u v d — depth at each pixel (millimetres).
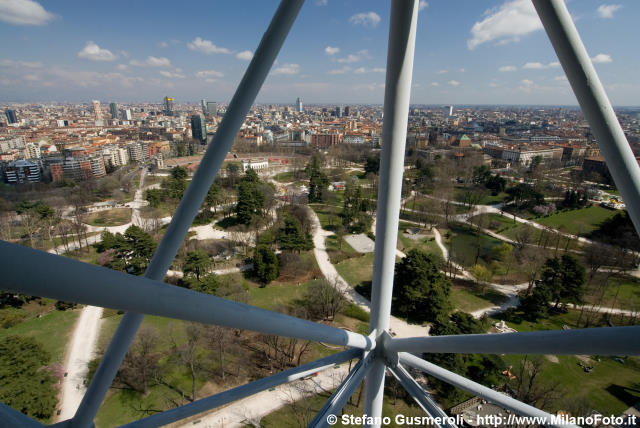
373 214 80000
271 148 179250
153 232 66750
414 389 7727
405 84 6715
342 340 6809
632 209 4266
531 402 26969
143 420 6188
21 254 2189
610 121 4211
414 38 6398
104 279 2686
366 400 8836
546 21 4387
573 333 3842
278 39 4605
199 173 4727
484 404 27188
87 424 5172
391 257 8016
